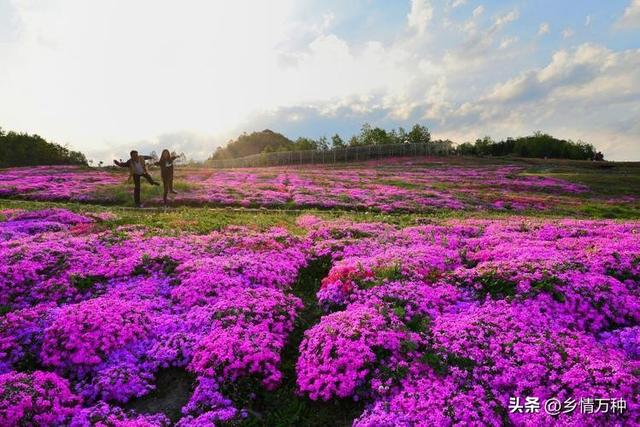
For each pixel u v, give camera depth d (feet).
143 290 46.60
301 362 35.22
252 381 33.37
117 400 32.01
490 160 340.59
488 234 71.67
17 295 45.19
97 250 56.08
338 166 308.19
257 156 446.60
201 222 76.84
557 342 34.42
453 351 34.19
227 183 149.18
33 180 136.77
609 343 36.65
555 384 30.04
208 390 31.65
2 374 32.48
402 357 34.01
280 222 84.74
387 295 43.57
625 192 166.81
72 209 86.07
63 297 45.27
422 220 87.15
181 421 28.89
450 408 28.40
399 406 29.22
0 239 60.80
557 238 68.33
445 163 317.83
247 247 61.26
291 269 54.85
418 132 501.97
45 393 29.60
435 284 47.24
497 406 29.07
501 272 47.14
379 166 295.69
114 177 153.58
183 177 168.76
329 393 31.37
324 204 113.19
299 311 45.42
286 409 31.89
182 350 36.17
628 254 52.13
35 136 410.11
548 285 43.52
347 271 50.01
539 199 136.46
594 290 43.04
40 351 36.29
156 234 66.54
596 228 73.51
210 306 42.45
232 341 35.37
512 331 36.42
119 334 37.06
